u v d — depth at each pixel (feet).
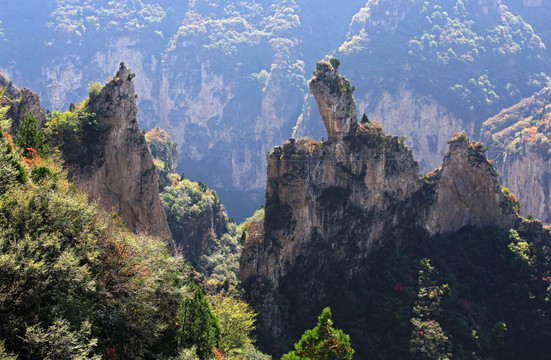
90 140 305.53
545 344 324.39
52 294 126.72
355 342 306.76
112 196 316.81
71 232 143.54
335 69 363.15
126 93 320.70
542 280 350.84
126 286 153.38
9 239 125.39
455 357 303.07
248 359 230.89
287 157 332.19
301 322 312.71
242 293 301.84
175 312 176.35
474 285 354.95
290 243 325.83
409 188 383.24
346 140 358.84
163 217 345.31
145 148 334.44
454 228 393.91
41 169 165.27
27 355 116.37
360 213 353.31
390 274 343.26
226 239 511.40
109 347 142.00
